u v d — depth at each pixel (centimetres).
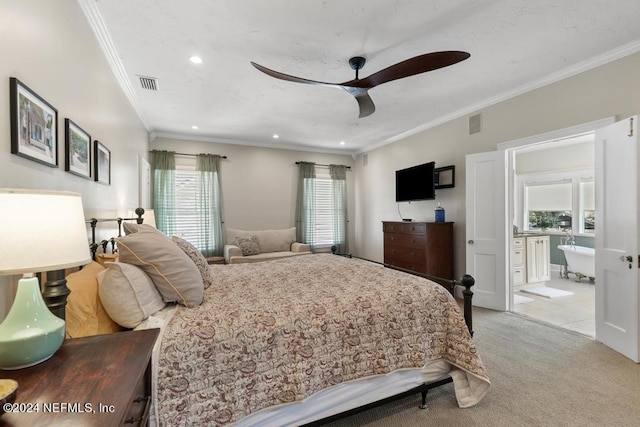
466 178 389
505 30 228
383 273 232
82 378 81
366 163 616
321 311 160
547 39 240
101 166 228
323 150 622
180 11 203
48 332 87
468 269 388
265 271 251
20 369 84
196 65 276
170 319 141
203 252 512
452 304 193
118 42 238
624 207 243
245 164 557
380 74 220
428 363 185
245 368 136
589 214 568
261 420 141
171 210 491
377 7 202
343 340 159
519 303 401
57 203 88
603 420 168
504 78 308
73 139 175
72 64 177
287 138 536
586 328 308
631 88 250
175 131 485
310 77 300
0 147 112
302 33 229
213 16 209
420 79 308
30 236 81
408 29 226
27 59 129
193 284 160
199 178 515
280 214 586
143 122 423
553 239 609
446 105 383
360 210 638
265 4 198
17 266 78
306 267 263
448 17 212
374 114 414
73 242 91
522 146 336
